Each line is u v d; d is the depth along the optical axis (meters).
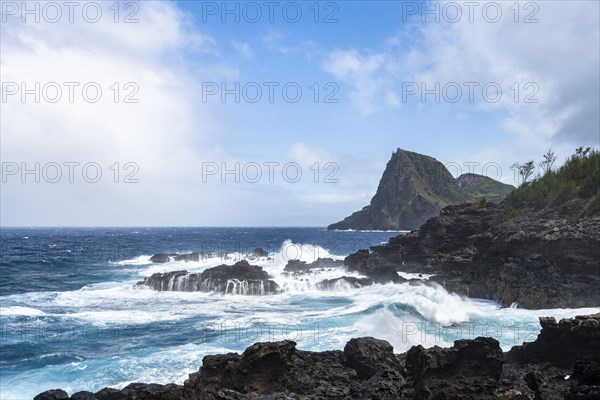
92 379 20.55
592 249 34.75
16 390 19.53
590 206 41.59
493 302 37.44
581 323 18.06
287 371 15.94
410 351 16.28
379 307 32.34
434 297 36.03
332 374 16.66
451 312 30.36
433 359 14.89
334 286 44.31
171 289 45.25
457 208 59.59
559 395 15.19
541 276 36.50
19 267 67.88
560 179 51.75
